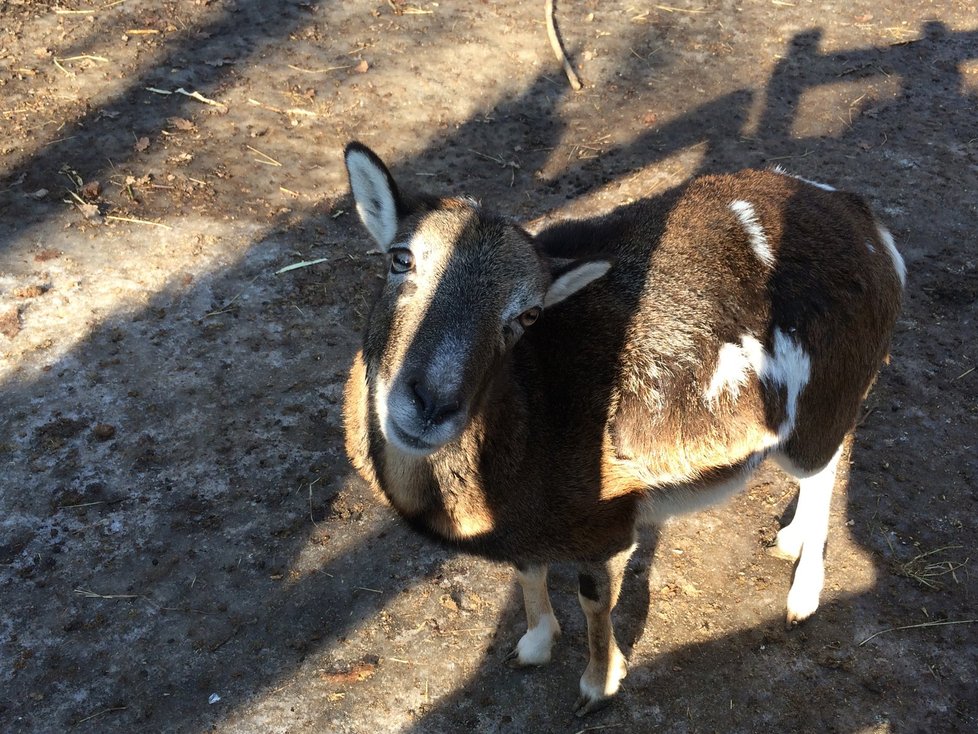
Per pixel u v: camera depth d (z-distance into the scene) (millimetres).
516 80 2125
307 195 1718
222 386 1382
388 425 895
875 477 1350
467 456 950
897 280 1156
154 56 2027
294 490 1271
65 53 1996
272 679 1095
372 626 1149
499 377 945
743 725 1098
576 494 993
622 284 1033
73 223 1591
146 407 1342
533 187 1813
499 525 989
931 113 2160
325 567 1199
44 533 1196
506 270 904
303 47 2139
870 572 1244
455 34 2256
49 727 1038
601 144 1957
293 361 1431
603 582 1048
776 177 1174
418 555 1220
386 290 942
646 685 1126
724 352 1026
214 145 1804
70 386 1354
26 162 1692
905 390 1473
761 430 1059
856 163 1961
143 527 1213
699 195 1125
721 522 1295
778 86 2207
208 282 1526
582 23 2363
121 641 1109
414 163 1832
